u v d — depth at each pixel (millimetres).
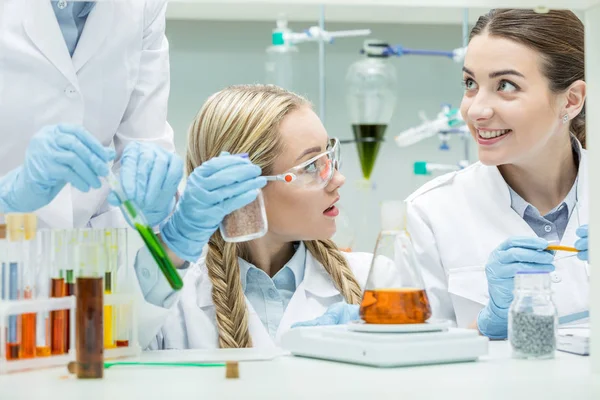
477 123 2133
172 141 2395
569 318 1964
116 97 2221
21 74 2119
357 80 3611
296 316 1995
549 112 2131
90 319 1209
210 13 3539
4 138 2145
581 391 1093
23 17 2109
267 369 1278
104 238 1428
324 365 1318
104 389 1116
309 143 1979
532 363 1334
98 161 1397
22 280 1350
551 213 2357
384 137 3648
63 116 2158
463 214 2400
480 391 1090
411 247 1385
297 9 3463
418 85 3795
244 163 1561
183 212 1561
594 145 1286
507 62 2076
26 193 1653
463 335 1351
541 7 1278
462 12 3543
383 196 3730
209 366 1327
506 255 1801
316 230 1994
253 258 2102
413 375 1208
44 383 1177
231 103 2031
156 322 1637
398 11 3502
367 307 1361
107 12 2156
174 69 3656
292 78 3646
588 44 1288
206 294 2020
